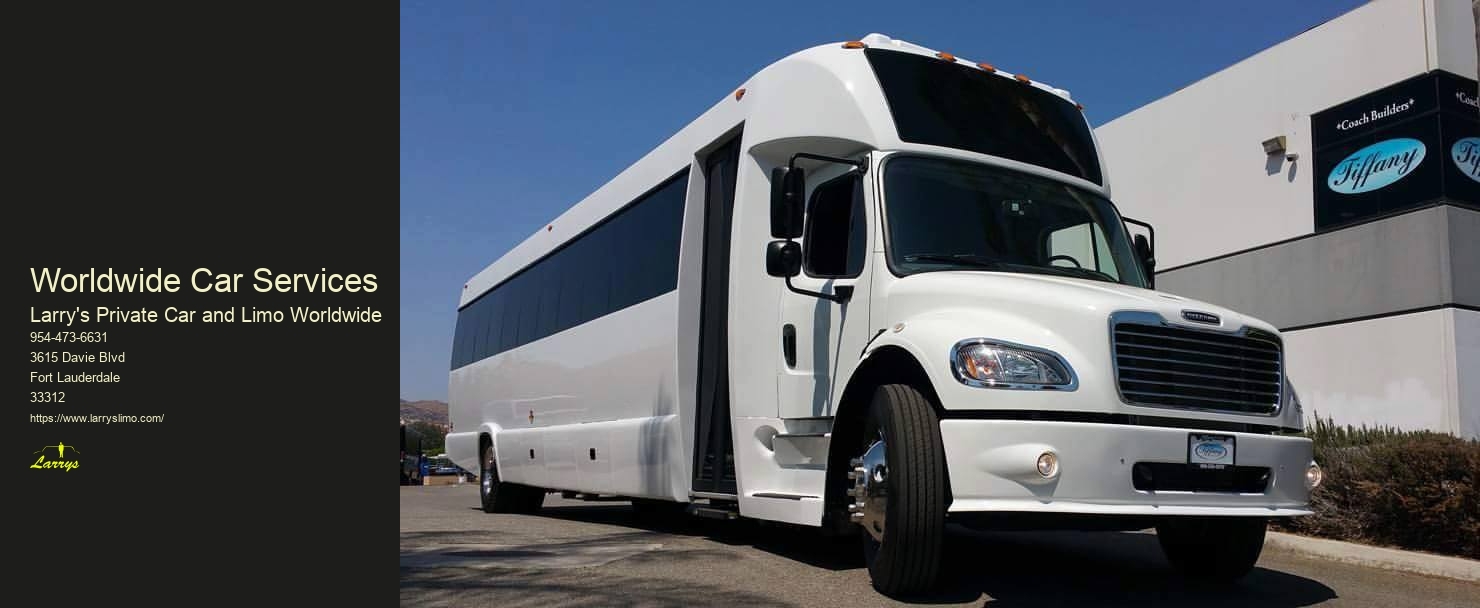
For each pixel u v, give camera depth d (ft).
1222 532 21.79
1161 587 21.88
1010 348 18.17
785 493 24.58
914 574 18.92
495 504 45.42
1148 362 18.39
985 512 17.52
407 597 20.52
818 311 23.65
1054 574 23.13
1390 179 46.75
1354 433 34.12
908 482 18.51
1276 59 52.08
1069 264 23.31
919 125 23.53
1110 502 17.47
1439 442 28.22
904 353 20.04
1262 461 18.81
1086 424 17.53
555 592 20.62
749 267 26.25
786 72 26.05
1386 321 46.57
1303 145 50.62
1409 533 28.07
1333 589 22.47
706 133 30.12
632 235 34.83
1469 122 45.57
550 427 40.50
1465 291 44.55
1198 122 56.08
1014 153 24.45
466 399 53.47
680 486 29.76
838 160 23.27
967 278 20.27
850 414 21.49
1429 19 45.55
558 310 41.19
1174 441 17.94
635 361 33.19
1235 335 19.40
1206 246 55.26
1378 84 47.42
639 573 22.85
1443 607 20.84
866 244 22.41
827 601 19.39
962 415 18.47
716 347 29.27
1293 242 50.85
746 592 20.33
